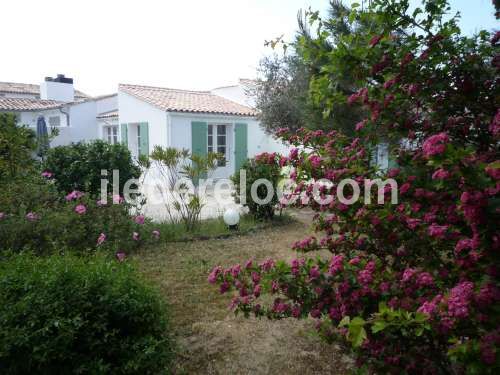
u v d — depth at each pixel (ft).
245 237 22.53
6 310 7.82
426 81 7.43
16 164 21.27
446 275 6.21
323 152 8.57
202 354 10.25
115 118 52.26
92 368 7.89
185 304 13.32
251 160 27.17
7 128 20.99
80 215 18.02
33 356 7.47
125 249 18.62
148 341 8.55
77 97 76.59
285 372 9.47
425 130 7.72
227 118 46.70
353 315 6.43
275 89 36.81
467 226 6.08
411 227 6.50
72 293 8.34
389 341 6.15
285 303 7.59
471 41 7.52
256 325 11.82
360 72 7.82
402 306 5.76
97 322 8.21
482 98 7.49
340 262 6.82
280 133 10.11
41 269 9.09
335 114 16.17
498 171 4.84
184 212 25.46
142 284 9.76
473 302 4.78
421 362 5.98
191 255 18.81
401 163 7.54
